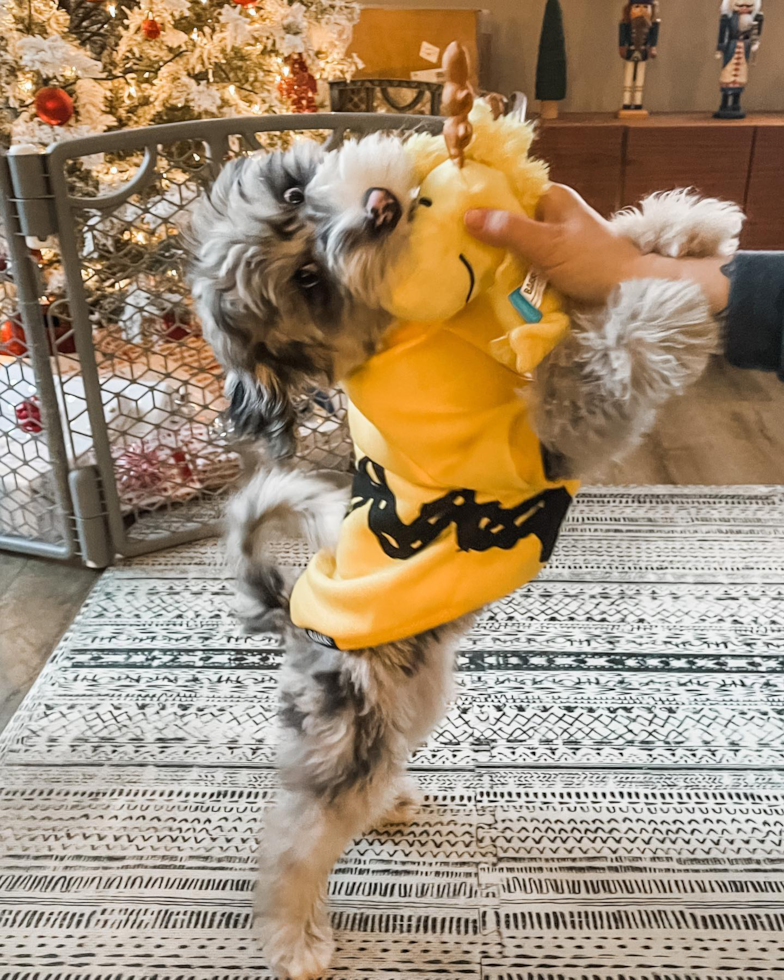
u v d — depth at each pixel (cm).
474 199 73
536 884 121
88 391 176
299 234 73
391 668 94
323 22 257
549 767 140
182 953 112
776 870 122
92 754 143
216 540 203
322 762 95
